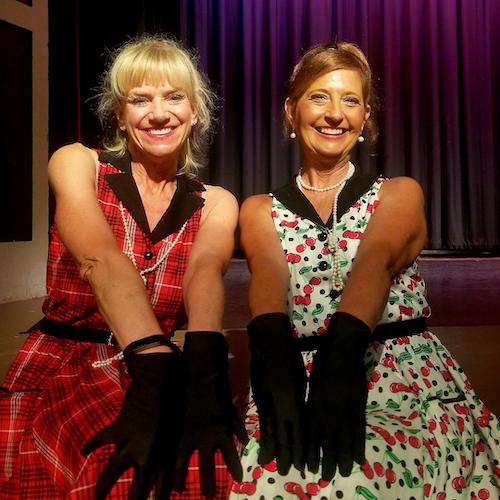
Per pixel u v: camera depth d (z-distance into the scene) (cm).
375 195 147
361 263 130
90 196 139
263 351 122
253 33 758
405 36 775
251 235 148
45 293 468
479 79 783
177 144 145
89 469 111
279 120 760
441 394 138
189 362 117
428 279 557
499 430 143
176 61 143
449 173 788
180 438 113
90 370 136
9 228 437
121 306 119
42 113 456
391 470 112
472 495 132
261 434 119
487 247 790
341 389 115
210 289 131
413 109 776
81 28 521
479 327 326
